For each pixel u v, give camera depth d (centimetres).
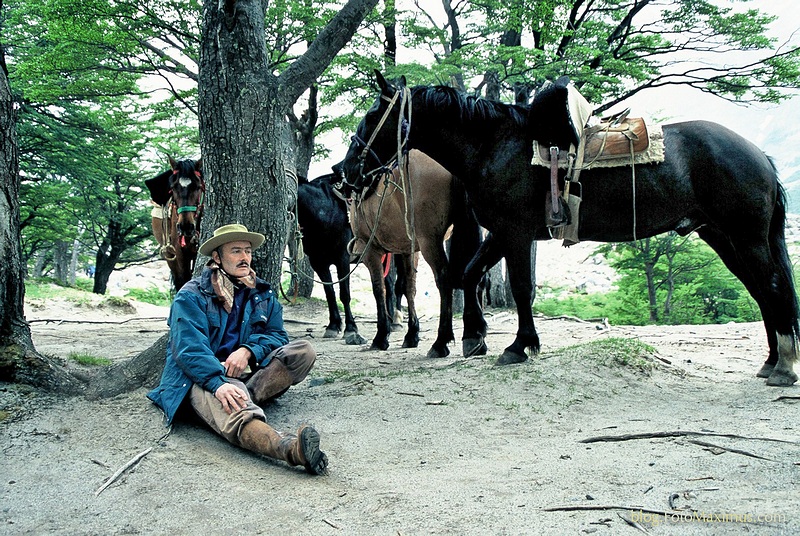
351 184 578
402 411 422
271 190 476
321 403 440
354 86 1491
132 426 374
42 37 1722
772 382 488
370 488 295
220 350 379
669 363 556
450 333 695
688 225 522
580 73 1270
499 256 584
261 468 323
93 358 554
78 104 1966
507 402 434
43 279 1791
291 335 1030
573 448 346
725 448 327
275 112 477
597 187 503
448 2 1627
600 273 2994
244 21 459
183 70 1473
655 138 490
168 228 730
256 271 476
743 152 483
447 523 253
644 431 372
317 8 1423
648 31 1443
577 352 532
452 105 531
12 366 411
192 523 262
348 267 920
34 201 1962
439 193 638
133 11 1348
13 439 350
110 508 277
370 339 962
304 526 256
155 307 1683
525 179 515
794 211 5950
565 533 239
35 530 257
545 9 1274
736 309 1789
